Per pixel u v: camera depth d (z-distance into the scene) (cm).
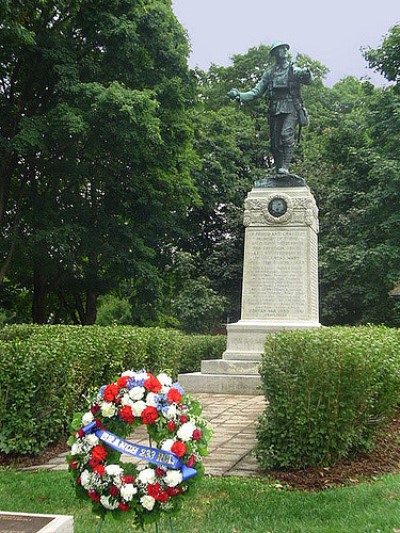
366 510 526
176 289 3000
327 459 661
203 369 1462
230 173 3234
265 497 577
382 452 754
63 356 777
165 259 2783
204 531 492
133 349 1017
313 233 1611
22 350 752
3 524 376
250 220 1584
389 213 2461
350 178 2669
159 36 2252
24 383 736
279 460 659
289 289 1539
